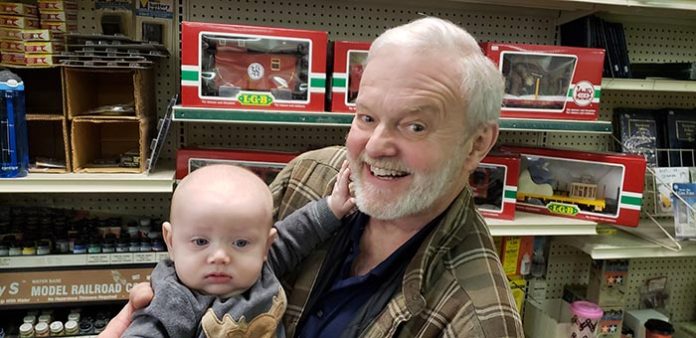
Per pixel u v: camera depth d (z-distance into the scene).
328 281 1.06
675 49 2.09
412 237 0.98
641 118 2.00
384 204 0.90
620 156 1.67
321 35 1.42
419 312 0.88
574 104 1.60
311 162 1.23
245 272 0.94
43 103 1.60
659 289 2.31
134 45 1.38
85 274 1.48
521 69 1.56
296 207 1.19
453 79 0.83
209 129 1.77
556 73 1.59
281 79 1.42
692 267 2.35
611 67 1.77
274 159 1.52
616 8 1.76
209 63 1.38
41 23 1.42
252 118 1.40
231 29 1.37
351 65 1.45
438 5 1.83
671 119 1.99
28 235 1.51
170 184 1.44
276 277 1.04
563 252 2.17
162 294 0.91
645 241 1.85
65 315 1.58
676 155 1.98
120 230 1.59
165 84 1.70
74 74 1.43
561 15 1.90
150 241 1.54
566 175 1.75
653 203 2.08
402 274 0.97
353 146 0.92
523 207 1.79
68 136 1.42
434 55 0.82
